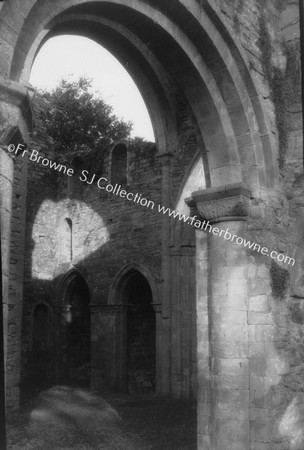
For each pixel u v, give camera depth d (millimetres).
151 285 17344
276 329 7746
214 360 7684
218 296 7801
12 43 4875
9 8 4879
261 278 7699
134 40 8906
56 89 24109
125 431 10594
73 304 21469
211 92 7879
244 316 7621
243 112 7984
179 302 16188
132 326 19516
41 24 5430
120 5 6766
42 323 21047
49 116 23031
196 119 8234
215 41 7574
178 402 15086
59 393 16484
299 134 8664
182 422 11805
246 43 8102
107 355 18859
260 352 7473
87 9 6699
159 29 7293
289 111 8820
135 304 19547
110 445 9281
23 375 19797
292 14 9125
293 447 7684
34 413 12000
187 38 7617
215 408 7527
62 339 20906
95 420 11492
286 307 8078
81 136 23766
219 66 7785
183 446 9422
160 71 15984
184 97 8219
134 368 19125
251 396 7434
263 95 8258
